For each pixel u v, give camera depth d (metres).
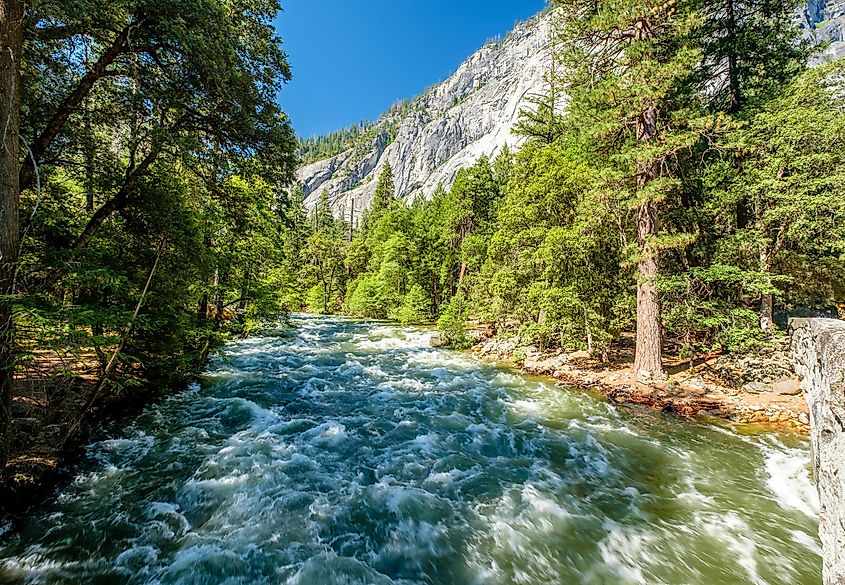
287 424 8.54
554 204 14.67
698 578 4.14
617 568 4.32
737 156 12.05
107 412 8.22
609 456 7.11
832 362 2.12
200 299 11.65
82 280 6.11
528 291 15.37
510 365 14.90
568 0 11.91
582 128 12.14
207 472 6.31
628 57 10.59
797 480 6.11
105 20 5.91
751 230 11.31
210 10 6.48
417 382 12.34
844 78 10.80
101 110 7.24
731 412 8.91
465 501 5.67
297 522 5.10
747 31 12.73
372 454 7.21
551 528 5.05
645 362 11.42
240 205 10.21
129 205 7.78
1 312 4.62
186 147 7.41
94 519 5.02
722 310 11.44
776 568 4.28
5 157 4.72
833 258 12.36
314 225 64.19
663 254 11.34
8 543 4.52
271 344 19.50
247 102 7.90
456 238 34.69
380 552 4.58
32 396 6.47
